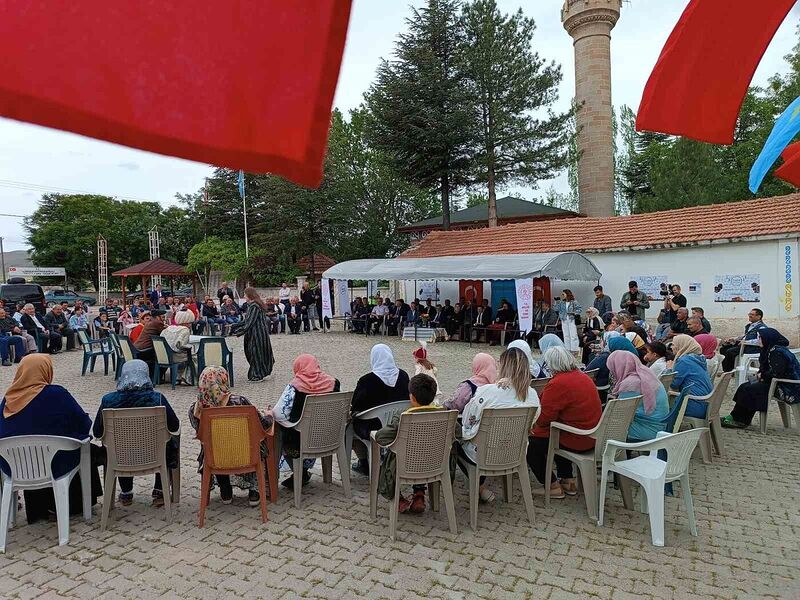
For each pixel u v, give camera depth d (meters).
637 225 17.39
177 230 53.25
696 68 2.58
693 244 14.90
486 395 4.59
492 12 25.38
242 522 4.71
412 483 4.37
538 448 5.05
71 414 4.50
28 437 4.24
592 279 16.44
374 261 20.80
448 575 3.84
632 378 5.32
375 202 39.44
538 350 15.76
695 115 2.68
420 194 40.78
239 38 0.94
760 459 6.27
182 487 5.57
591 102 28.78
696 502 5.10
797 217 13.86
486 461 4.51
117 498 5.30
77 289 54.72
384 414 5.27
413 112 26.72
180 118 0.90
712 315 14.77
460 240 22.31
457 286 20.38
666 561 4.02
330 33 0.99
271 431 4.90
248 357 11.34
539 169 26.58
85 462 4.73
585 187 29.23
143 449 4.59
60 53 0.79
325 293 21.66
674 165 26.66
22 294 22.38
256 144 0.96
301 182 1.01
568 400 4.88
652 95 2.64
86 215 51.00
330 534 4.48
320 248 34.12
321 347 17.17
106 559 4.09
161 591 3.67
